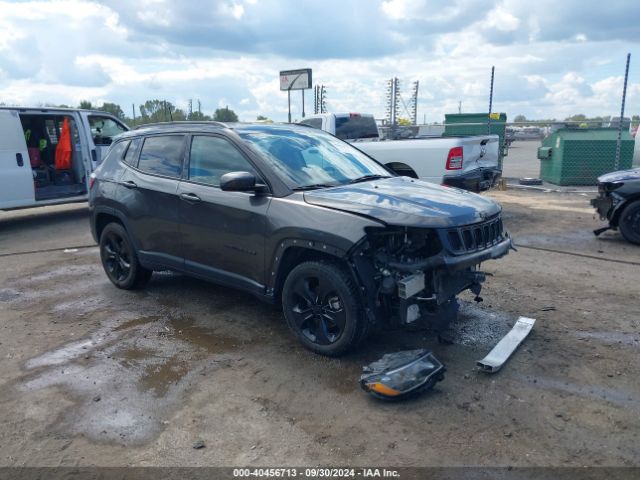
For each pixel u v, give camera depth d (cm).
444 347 435
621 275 626
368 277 385
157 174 539
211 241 483
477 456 299
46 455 312
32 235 974
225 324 500
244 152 468
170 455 308
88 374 408
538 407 345
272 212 430
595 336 451
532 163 2378
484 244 407
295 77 1767
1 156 983
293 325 435
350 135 1231
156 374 406
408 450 306
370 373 370
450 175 892
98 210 601
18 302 583
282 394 371
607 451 300
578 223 946
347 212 395
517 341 432
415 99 2286
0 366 426
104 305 563
